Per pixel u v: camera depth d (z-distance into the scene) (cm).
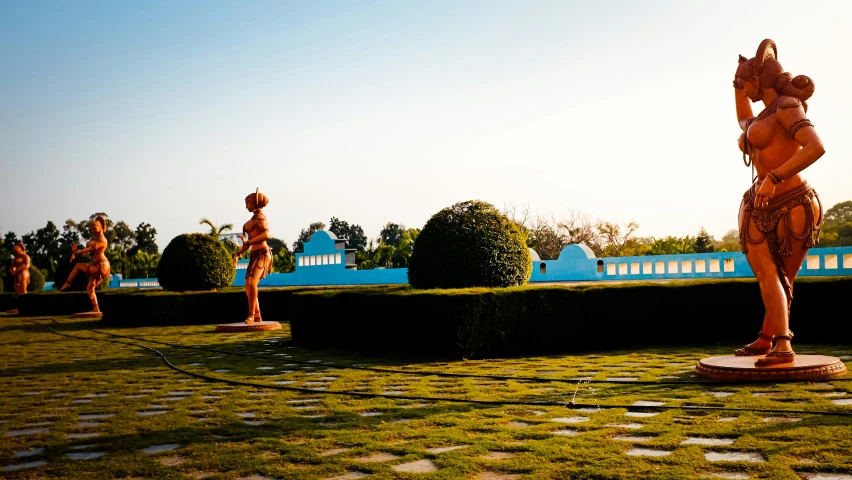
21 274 3200
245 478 432
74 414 656
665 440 471
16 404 721
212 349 1223
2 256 5688
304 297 1284
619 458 433
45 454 507
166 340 1423
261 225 1647
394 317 1107
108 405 699
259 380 839
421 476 414
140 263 5891
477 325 1012
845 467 392
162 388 799
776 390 630
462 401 646
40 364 1069
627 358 940
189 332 1628
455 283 1218
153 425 592
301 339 1296
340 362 995
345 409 634
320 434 536
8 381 893
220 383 823
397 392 720
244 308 1989
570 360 947
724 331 1101
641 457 434
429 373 858
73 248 2573
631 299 1107
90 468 466
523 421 557
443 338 1020
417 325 1063
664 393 643
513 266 1236
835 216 4488
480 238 1229
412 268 1274
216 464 462
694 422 521
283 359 1051
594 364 891
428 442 495
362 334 1176
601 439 484
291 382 818
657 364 862
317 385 788
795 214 710
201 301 1977
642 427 513
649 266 2319
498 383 755
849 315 1047
